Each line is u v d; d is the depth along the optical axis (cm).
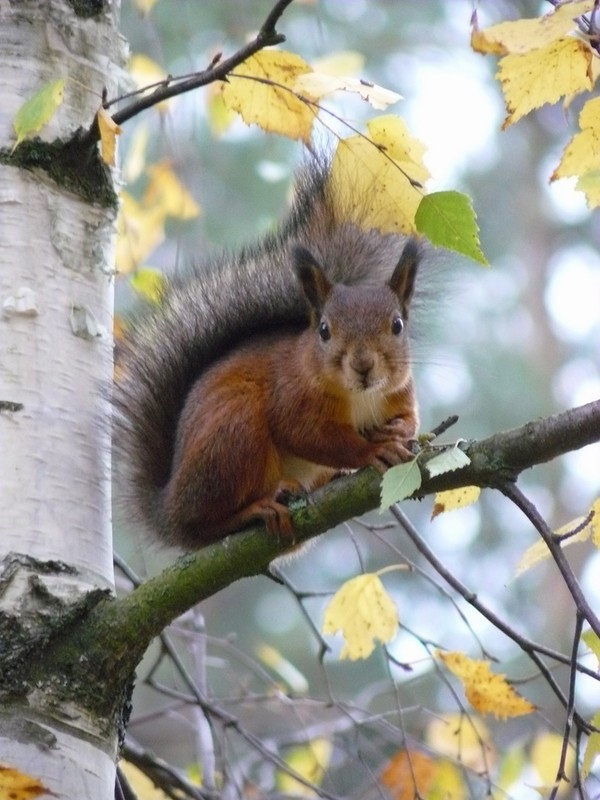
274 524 779
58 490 789
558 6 701
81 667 737
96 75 888
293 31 2122
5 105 855
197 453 934
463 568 2422
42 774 706
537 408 2545
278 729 1537
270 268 1069
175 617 759
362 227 961
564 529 774
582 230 3103
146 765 1062
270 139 1522
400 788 1071
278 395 957
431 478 733
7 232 831
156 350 1025
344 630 976
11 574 751
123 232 1183
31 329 816
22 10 876
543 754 1146
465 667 966
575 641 696
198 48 1977
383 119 823
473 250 737
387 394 974
